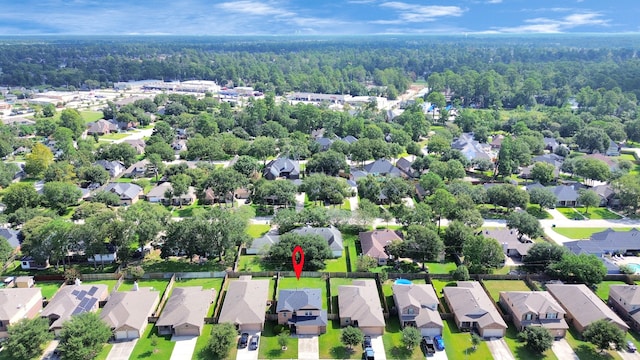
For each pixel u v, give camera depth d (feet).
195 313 285.23
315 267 355.36
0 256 336.90
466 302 294.66
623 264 362.53
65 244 345.31
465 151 653.30
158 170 579.48
